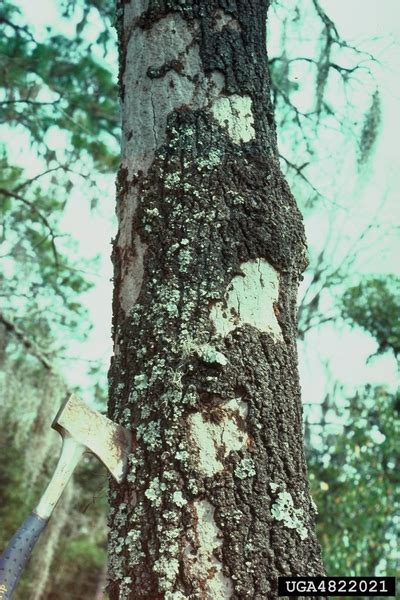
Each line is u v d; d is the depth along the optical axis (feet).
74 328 22.63
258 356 5.20
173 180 5.59
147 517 4.94
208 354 5.12
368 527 18.83
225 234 5.45
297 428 5.19
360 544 18.60
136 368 5.27
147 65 5.96
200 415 5.04
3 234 20.18
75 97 17.97
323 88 13.10
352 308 23.06
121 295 5.56
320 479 19.72
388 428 20.03
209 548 4.82
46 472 22.13
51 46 17.61
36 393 21.47
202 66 5.90
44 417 21.50
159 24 6.02
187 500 4.91
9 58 17.51
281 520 4.91
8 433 21.30
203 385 5.07
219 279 5.33
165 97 5.85
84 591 23.91
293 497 5.00
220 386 5.07
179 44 5.96
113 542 5.03
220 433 5.02
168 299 5.31
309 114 13.51
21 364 21.39
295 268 5.60
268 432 5.06
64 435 5.13
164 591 4.76
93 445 5.12
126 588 4.87
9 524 21.63
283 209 5.68
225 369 5.10
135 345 5.32
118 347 5.46
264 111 5.96
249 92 5.91
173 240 5.45
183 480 4.94
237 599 4.74
